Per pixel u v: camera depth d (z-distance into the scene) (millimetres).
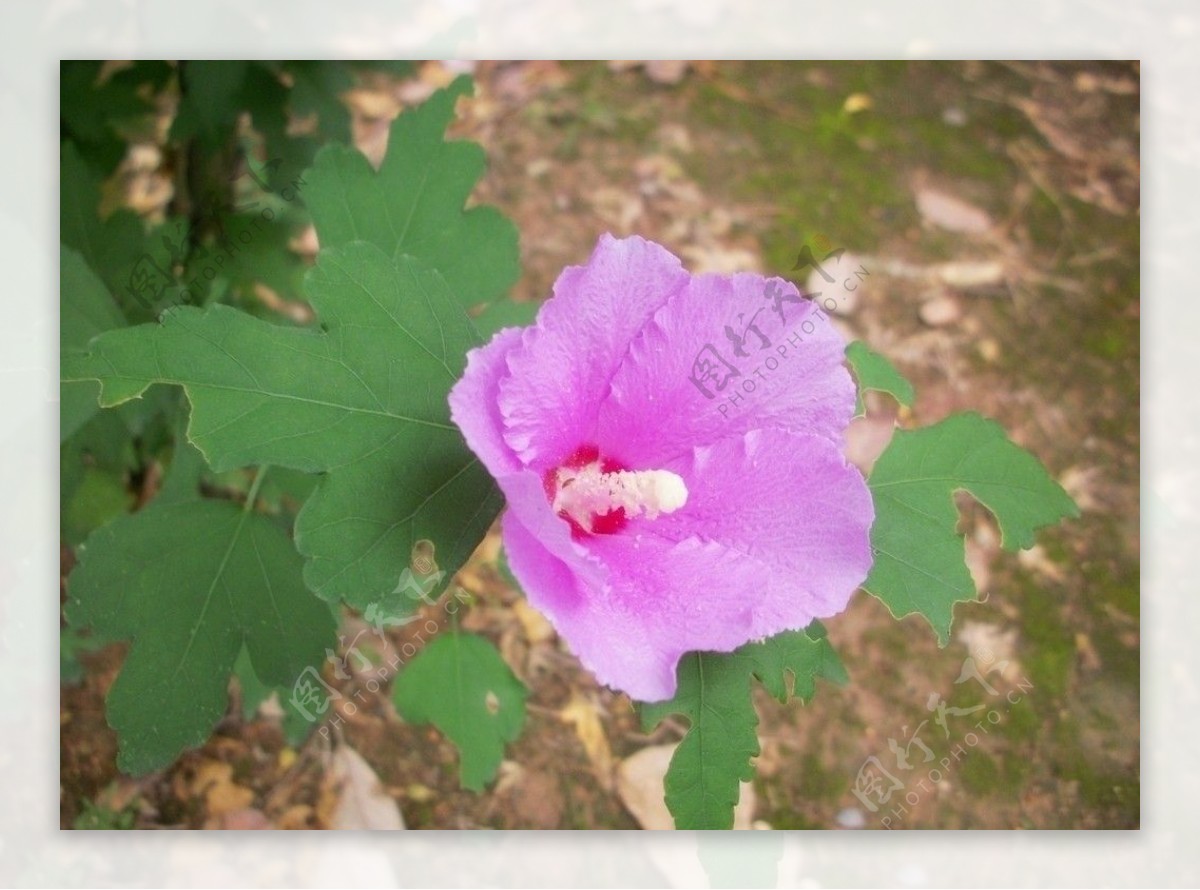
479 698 352
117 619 272
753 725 245
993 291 635
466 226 307
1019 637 541
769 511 244
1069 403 607
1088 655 539
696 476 250
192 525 284
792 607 237
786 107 694
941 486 278
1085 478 587
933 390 600
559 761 497
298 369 238
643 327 240
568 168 656
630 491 242
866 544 238
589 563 214
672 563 240
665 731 509
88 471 399
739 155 670
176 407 355
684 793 241
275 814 465
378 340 243
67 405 318
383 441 239
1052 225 663
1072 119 710
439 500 239
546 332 228
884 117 697
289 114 422
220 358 235
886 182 667
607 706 513
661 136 672
